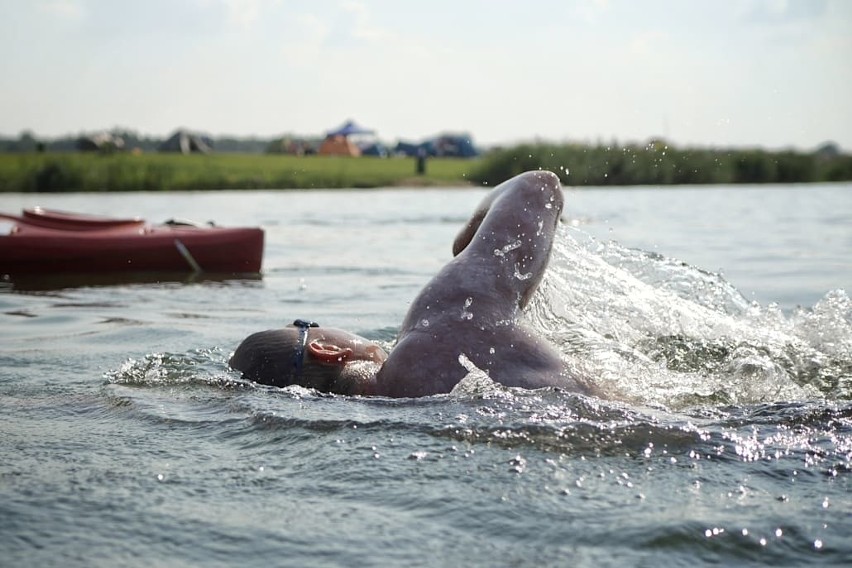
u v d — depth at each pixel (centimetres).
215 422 345
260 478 283
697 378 396
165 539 239
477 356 354
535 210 392
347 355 379
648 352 440
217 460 301
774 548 230
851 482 272
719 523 243
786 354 450
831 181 3625
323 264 1074
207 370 447
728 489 267
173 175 3509
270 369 387
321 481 279
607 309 463
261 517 253
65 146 5572
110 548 234
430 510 255
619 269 509
